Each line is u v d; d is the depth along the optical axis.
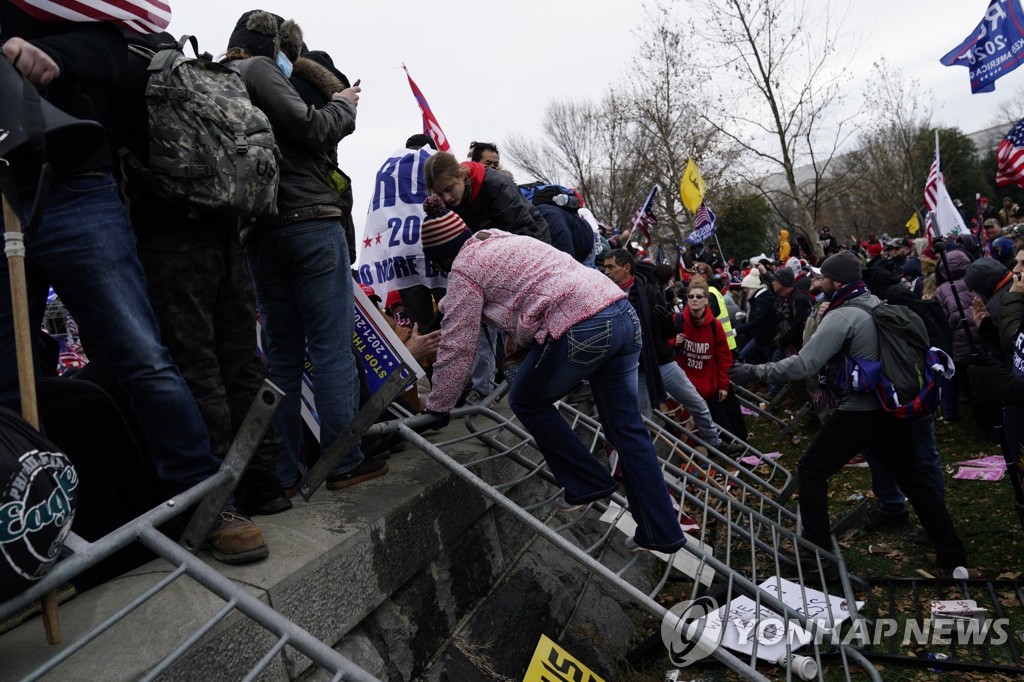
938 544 4.76
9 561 1.70
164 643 2.04
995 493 5.95
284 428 3.51
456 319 3.41
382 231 4.69
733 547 5.57
